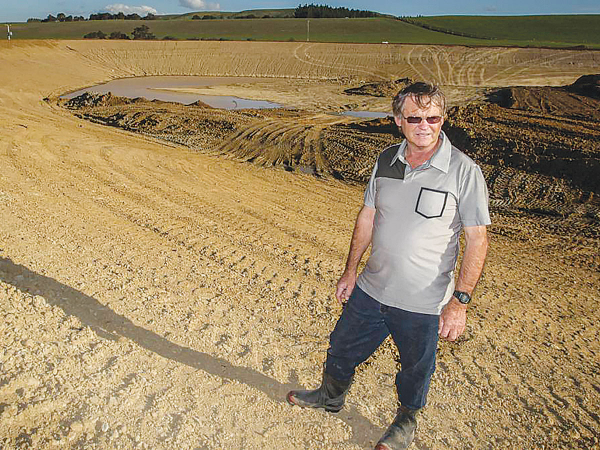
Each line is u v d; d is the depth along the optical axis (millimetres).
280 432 2910
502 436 3223
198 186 11461
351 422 3092
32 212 7125
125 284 4758
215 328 4090
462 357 4250
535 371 4180
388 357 4000
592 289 6871
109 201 8805
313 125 21484
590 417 3586
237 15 142000
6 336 3336
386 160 2633
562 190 12555
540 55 54000
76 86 40094
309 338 4234
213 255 6426
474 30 88750
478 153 15180
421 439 3055
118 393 2979
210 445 2719
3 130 16438
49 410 2754
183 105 26438
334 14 119938
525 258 8258
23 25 98625
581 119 19672
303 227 8836
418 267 2541
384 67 51906
